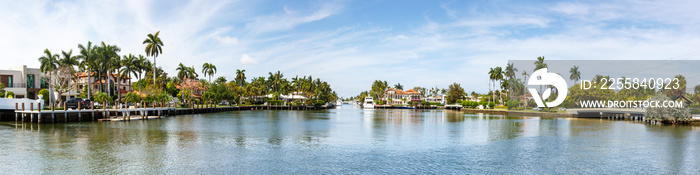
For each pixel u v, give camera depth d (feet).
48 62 232.53
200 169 70.03
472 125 181.57
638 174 70.44
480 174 69.10
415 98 654.12
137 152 86.02
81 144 96.12
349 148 96.78
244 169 70.49
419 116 284.00
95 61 246.47
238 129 145.18
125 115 188.24
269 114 291.38
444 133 138.00
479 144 106.63
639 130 151.64
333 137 120.98
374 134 132.05
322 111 394.73
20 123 148.66
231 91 403.54
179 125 159.02
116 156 80.89
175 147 94.17
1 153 82.53
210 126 157.38
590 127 168.04
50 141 100.48
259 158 81.15
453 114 328.49
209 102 344.69
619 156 87.86
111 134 118.11
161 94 266.57
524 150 95.91
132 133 122.21
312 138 117.29
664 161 82.12
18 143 96.32
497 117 268.00
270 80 578.25
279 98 508.12
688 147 102.12
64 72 236.43
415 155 87.30
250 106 401.08
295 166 73.72
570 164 78.43
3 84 240.73
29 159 76.54
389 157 84.33
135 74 299.17
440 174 68.80
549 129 157.28
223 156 82.79
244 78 520.01
